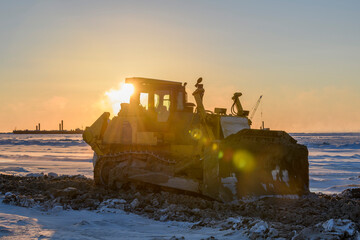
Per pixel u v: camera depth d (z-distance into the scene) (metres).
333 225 7.53
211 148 12.19
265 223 8.33
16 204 11.20
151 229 9.12
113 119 15.08
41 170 31.66
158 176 13.45
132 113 14.66
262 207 11.09
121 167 14.37
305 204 11.88
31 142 113.69
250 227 8.52
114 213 10.76
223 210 11.14
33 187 14.83
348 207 11.36
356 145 82.38
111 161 15.11
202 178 12.72
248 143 12.44
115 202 11.58
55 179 18.17
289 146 13.23
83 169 32.84
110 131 15.06
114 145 15.09
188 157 13.12
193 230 9.01
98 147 15.23
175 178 13.06
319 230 7.54
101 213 10.71
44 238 7.80
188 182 12.72
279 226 8.59
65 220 9.69
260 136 12.65
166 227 9.35
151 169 13.77
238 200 11.86
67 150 73.19
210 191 12.08
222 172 12.09
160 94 14.42
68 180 17.70
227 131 12.98
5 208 10.64
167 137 14.00
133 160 14.45
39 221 9.30
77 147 87.25
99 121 15.32
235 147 12.27
